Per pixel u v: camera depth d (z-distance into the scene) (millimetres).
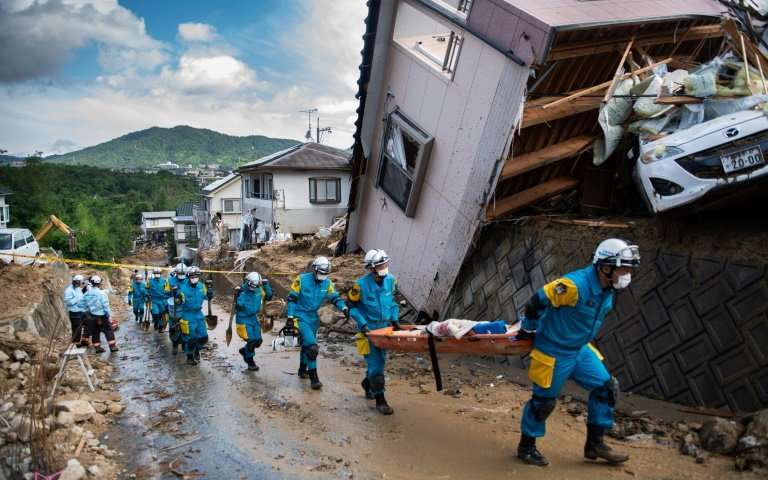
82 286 11984
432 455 5289
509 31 7746
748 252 5699
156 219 75438
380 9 9648
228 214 42688
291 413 6746
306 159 30062
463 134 8719
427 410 6652
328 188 30203
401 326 6699
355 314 6688
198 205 53625
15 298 13336
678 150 6316
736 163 5863
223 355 10898
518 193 9734
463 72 8617
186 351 10164
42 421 5367
